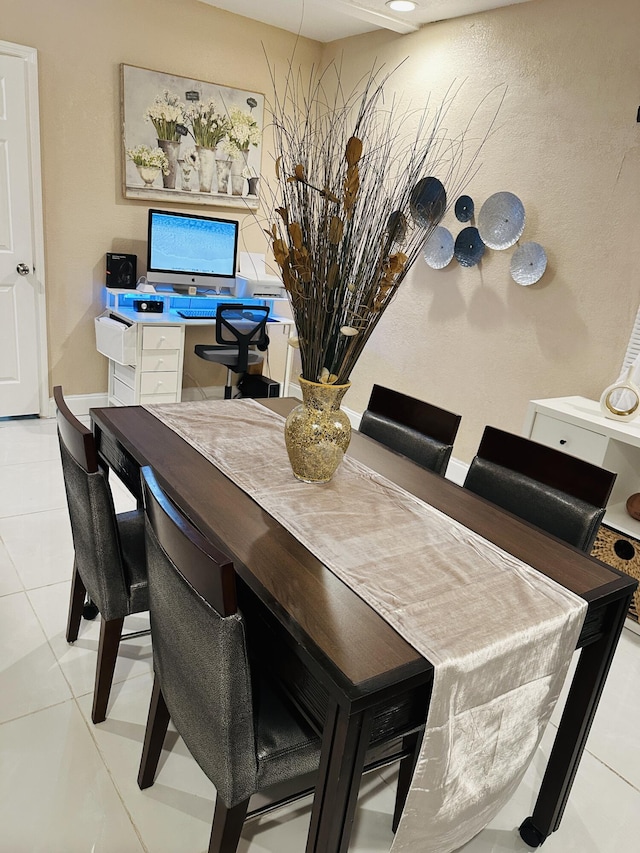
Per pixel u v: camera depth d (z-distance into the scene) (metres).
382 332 4.12
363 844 1.48
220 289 4.40
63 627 2.11
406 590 1.21
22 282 3.68
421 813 1.15
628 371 2.75
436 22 3.49
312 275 1.40
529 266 3.15
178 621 1.14
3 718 1.72
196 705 1.16
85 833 1.44
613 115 2.75
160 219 3.86
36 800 1.50
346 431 1.61
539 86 3.03
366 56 4.00
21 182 3.51
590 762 1.79
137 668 1.97
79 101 3.56
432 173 3.61
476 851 1.49
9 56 3.28
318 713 1.05
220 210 4.29
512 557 1.39
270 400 2.37
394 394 2.27
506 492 1.82
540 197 3.09
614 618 1.34
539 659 1.18
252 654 1.23
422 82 3.64
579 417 2.62
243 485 1.59
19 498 2.94
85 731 1.72
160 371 3.73
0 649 1.97
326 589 1.18
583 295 2.96
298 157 1.63
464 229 3.45
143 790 1.56
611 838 1.57
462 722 1.10
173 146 3.90
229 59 3.98
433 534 1.46
